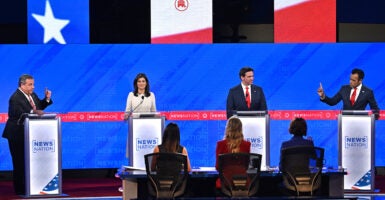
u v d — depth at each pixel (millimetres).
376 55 44594
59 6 43562
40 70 43844
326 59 44500
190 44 44250
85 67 44125
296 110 44719
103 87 44312
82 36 43906
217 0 45094
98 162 44469
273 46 44500
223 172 28656
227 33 45094
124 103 44406
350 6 44969
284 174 29203
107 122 44375
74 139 44250
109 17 44844
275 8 43875
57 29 43719
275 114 44719
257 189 28844
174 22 43969
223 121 44688
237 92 37562
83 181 43375
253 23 45062
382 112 44594
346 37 45062
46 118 36031
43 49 43719
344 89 38094
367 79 44688
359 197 35469
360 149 35906
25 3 44688
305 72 44594
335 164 44719
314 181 29141
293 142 29875
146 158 28422
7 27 44594
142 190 30641
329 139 44781
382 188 39281
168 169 28516
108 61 44250
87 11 43750
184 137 44656
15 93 36562
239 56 44500
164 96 44500
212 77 44531
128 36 44906
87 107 44250
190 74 44469
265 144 34750
